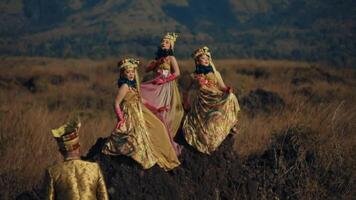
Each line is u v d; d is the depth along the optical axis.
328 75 44.94
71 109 28.50
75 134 8.38
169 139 9.98
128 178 9.58
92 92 37.50
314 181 11.16
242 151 13.63
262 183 11.01
